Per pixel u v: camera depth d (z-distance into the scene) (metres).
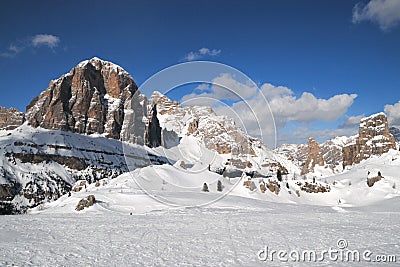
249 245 22.12
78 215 46.03
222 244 22.42
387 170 170.75
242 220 35.81
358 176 165.00
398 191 127.38
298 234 26.41
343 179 165.88
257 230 28.56
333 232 27.45
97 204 77.25
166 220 35.75
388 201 112.00
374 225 32.31
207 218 37.62
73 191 124.81
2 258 18.59
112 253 19.94
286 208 74.25
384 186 133.00
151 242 23.17
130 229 29.09
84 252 20.19
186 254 19.69
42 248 21.20
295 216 41.94
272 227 30.47
